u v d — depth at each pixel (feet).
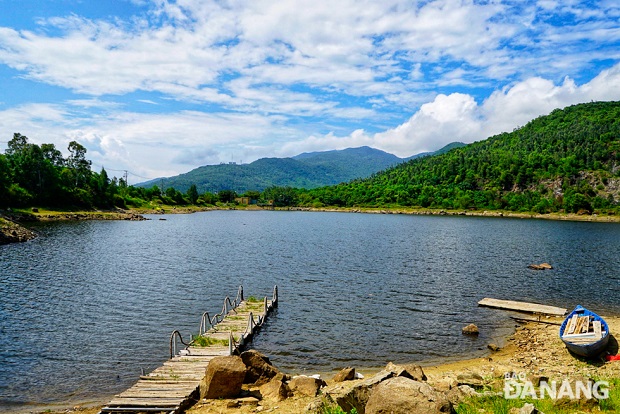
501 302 134.62
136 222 465.06
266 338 101.35
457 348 97.55
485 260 225.15
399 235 363.97
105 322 108.17
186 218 574.56
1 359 83.56
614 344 90.27
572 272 191.72
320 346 96.99
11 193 422.00
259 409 56.54
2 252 214.28
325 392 56.70
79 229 351.67
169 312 118.62
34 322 106.32
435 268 199.41
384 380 46.47
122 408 58.44
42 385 73.20
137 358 85.71
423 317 121.29
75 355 86.58
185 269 185.16
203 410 57.06
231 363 61.98
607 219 593.42
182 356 79.92
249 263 205.57
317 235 357.00
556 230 426.10
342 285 160.97
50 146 576.20
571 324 93.76
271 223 504.43
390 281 169.27
